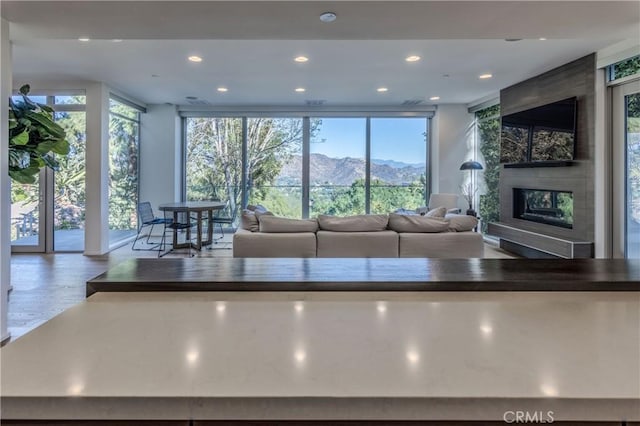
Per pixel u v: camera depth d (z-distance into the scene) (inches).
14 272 184.7
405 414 22.8
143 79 216.2
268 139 305.4
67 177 233.0
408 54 172.2
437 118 293.4
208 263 56.2
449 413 22.8
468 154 294.0
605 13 98.5
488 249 247.1
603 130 167.9
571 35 114.0
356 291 45.9
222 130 305.0
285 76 209.6
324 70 198.2
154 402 23.0
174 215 245.8
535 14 98.9
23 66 190.2
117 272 50.3
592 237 171.5
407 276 48.3
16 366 26.4
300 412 22.9
